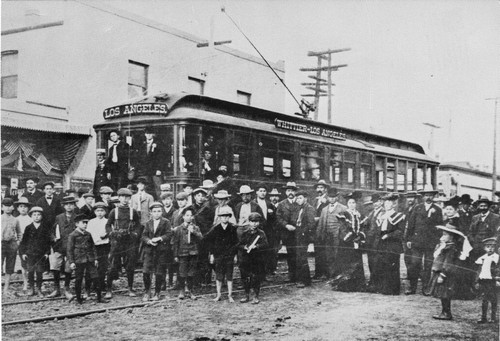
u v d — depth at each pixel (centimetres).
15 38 1576
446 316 809
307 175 1384
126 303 873
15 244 955
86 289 919
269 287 1044
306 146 1381
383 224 1005
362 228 1046
